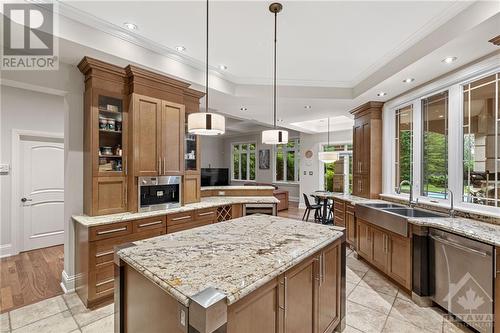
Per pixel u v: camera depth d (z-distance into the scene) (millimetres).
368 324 2180
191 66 3369
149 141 2979
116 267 1532
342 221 4551
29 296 2643
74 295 2660
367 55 3188
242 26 2553
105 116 2902
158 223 2898
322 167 8406
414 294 2566
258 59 3314
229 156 11945
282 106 4684
